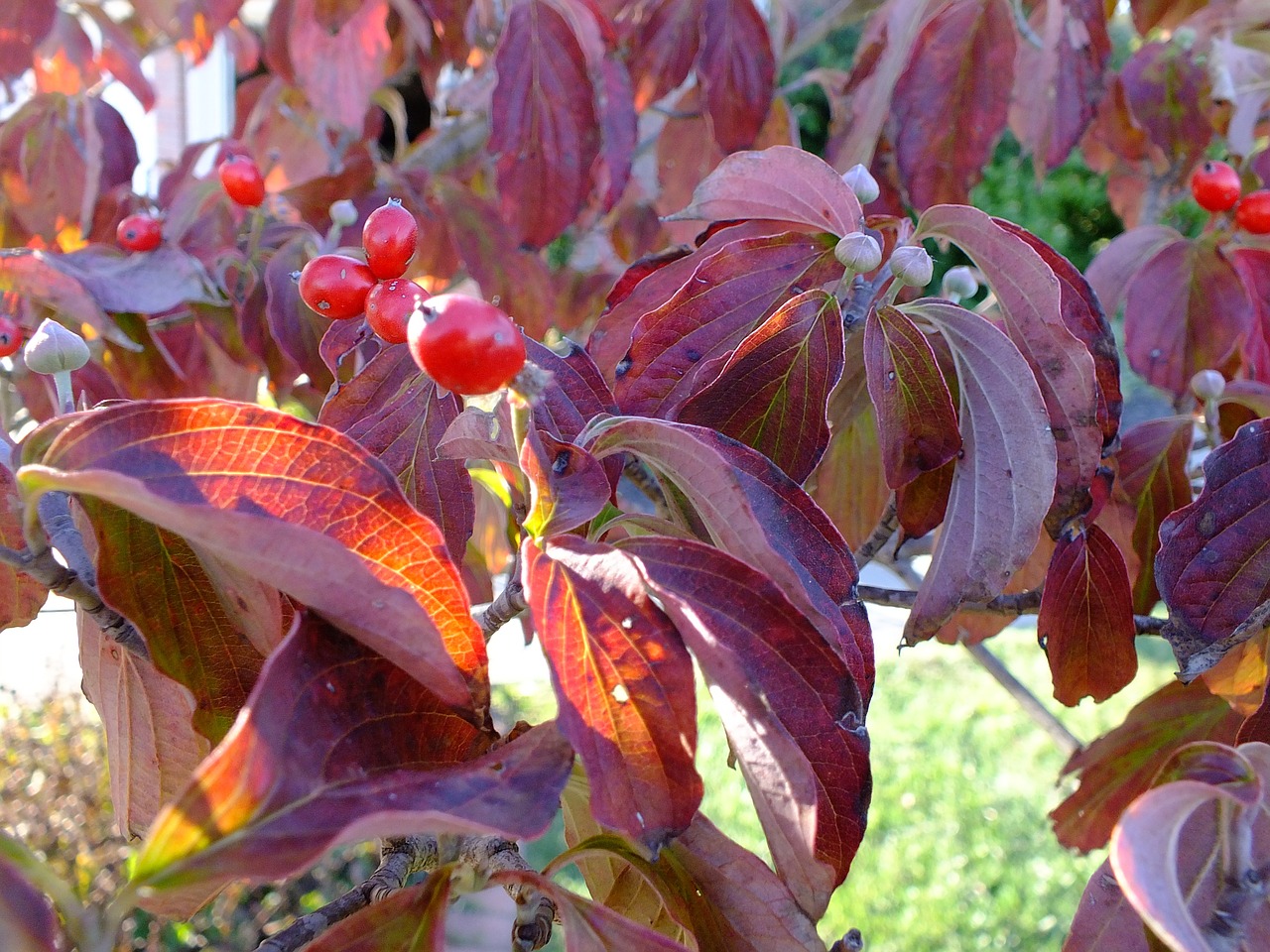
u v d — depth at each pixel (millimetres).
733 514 116
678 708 108
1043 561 221
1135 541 222
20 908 85
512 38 261
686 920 126
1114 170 422
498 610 143
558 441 116
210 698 129
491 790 102
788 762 105
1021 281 154
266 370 277
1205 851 119
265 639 125
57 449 106
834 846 122
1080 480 161
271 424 108
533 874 117
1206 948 93
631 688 109
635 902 150
